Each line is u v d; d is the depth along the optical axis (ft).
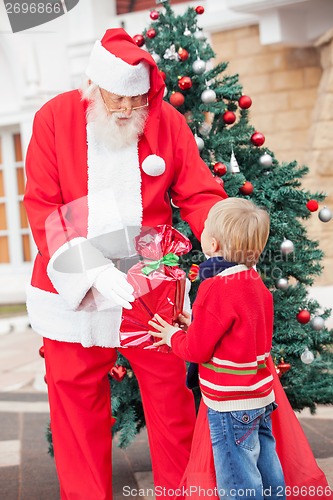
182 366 9.32
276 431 8.65
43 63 31.73
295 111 27.35
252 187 11.00
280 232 11.09
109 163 9.04
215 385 7.95
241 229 7.89
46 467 12.39
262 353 8.11
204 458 8.16
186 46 11.35
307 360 10.94
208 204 9.30
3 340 25.25
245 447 7.89
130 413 11.05
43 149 9.11
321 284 25.46
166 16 11.62
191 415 9.42
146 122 9.11
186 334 8.20
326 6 25.17
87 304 8.71
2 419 15.62
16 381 18.95
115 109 8.92
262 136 11.32
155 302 8.79
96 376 9.17
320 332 11.53
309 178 25.82
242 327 7.82
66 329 8.99
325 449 12.54
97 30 30.45
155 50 11.47
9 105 33.12
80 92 9.27
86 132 9.11
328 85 25.57
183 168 9.46
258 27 27.37
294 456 8.61
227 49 27.99
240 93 11.56
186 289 9.27
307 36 25.85
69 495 9.07
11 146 34.58
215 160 11.28
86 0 30.25
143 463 12.42
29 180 9.16
